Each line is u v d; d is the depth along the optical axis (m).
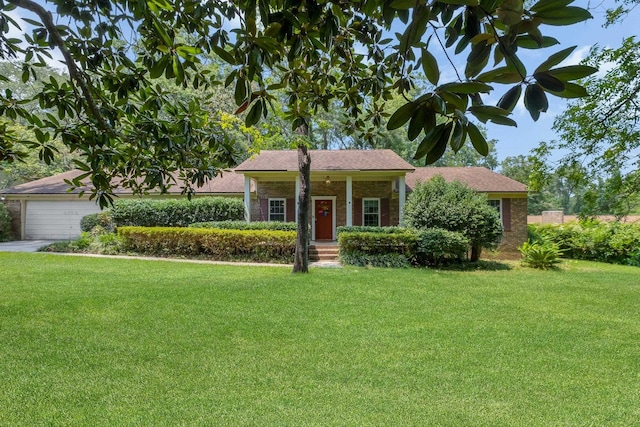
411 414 2.61
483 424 2.50
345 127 2.99
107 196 2.63
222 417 2.53
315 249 11.72
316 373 3.26
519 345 4.01
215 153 2.88
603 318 5.12
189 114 2.66
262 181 14.43
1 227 14.20
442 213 10.61
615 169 5.82
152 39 2.03
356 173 12.58
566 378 3.23
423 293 6.49
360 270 8.99
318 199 14.70
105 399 2.75
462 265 10.27
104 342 3.89
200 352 3.69
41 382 3.00
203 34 1.88
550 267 10.29
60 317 4.72
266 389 2.96
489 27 0.87
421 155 0.81
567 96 0.79
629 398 2.88
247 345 3.90
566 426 2.48
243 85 1.42
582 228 12.91
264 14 1.27
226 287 6.61
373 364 3.47
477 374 3.29
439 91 0.79
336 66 2.51
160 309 5.15
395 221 14.41
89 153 2.37
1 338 3.95
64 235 14.73
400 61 2.13
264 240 10.74
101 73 2.35
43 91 2.41
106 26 2.12
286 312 5.14
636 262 11.26
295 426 2.44
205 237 10.98
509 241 13.22
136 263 9.64
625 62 5.14
